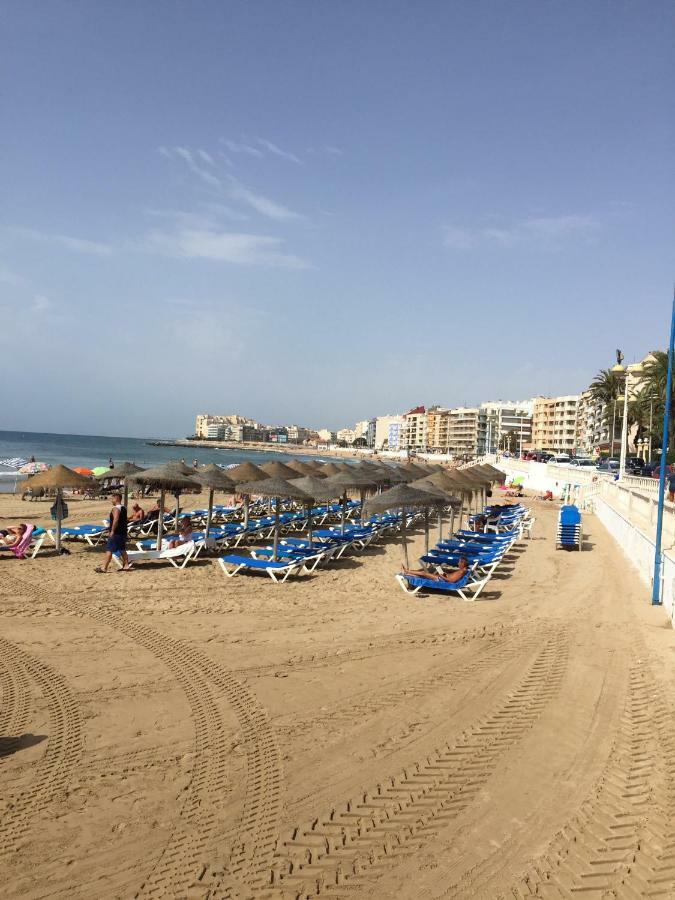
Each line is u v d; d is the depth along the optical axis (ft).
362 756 18.61
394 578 45.24
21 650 26.94
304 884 13.05
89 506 90.33
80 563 45.98
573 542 61.72
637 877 13.61
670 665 27.45
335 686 24.12
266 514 83.41
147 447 609.01
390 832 14.93
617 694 24.13
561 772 18.06
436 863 13.87
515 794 16.79
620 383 202.28
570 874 13.65
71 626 30.60
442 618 34.63
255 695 22.97
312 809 15.74
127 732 19.66
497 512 79.66
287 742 19.34
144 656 26.71
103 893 12.61
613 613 36.83
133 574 42.80
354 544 58.39
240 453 620.49
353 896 12.77
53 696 22.25
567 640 31.07
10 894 12.45
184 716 20.98
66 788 16.34
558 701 23.29
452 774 17.74
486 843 14.64
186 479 49.19
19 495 105.09
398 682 24.76
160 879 13.06
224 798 16.08
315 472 73.41
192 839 14.38
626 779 17.75
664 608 38.09
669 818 15.85
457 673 25.99
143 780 16.83
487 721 21.38
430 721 21.24
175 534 58.03
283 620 33.01
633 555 55.31
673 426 149.07
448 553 49.06
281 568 41.83
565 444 392.88
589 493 113.80
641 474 149.48
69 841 14.16
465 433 524.52
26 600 35.06
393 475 73.56
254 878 13.19
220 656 27.07
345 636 30.60
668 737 20.45
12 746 18.56
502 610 36.88
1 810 15.26
